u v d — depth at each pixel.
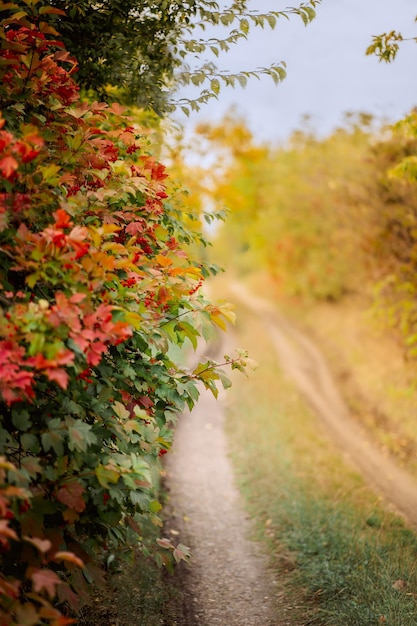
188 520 7.23
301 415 12.24
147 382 3.87
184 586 5.71
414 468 9.45
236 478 8.70
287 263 25.77
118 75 4.91
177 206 4.96
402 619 4.71
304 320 23.39
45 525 3.29
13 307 2.94
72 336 2.80
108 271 3.30
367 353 16.41
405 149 12.70
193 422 11.45
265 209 26.91
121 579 5.42
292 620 5.09
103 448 3.54
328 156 17.41
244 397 13.29
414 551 6.18
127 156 4.47
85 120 3.79
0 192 3.30
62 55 3.81
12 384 2.64
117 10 4.79
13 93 3.63
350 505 7.52
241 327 23.05
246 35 4.62
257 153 23.88
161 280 3.69
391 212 13.12
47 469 3.05
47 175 3.17
